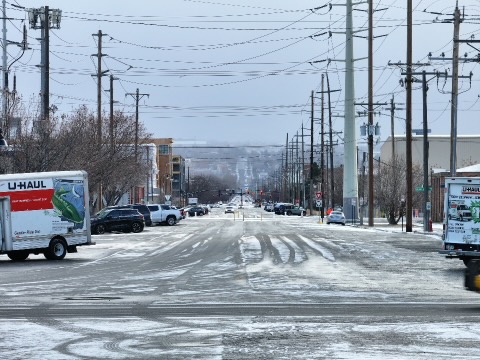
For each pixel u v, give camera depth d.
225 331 17.78
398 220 108.00
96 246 55.34
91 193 82.62
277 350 15.33
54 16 71.75
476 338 16.75
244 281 30.50
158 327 18.44
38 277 32.97
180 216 99.81
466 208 36.16
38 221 41.84
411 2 72.75
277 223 105.31
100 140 79.19
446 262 39.88
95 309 22.05
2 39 73.75
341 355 14.79
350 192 98.81
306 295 25.64
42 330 18.05
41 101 68.31
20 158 63.31
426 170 74.81
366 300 24.17
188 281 30.72
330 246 53.09
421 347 15.64
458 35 67.25
